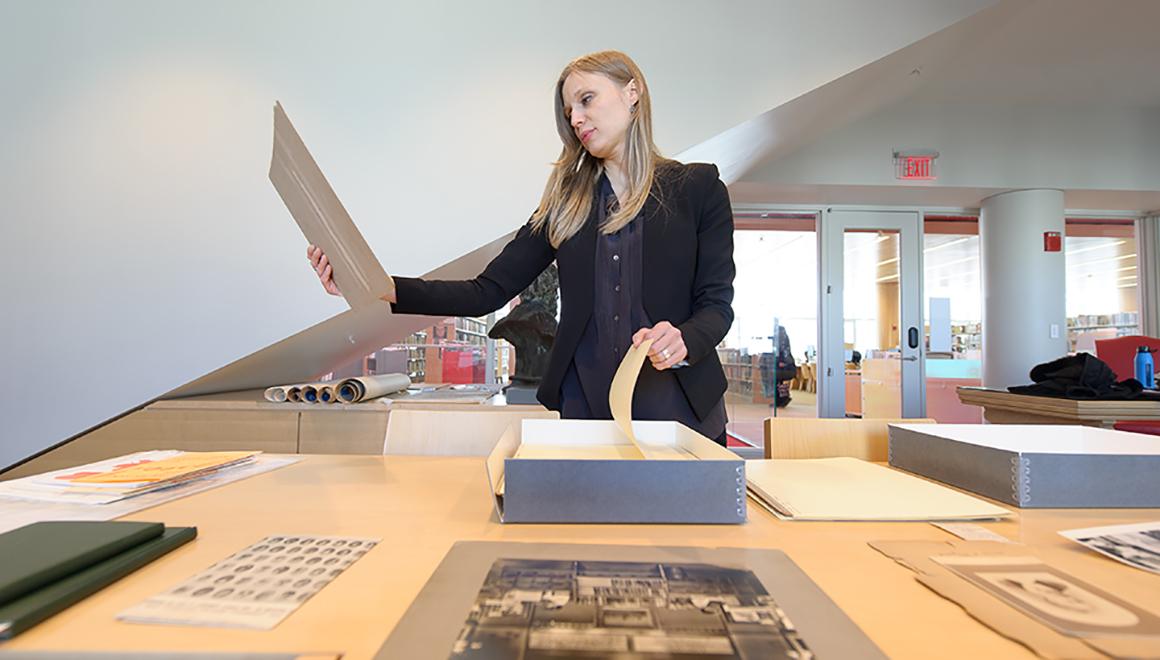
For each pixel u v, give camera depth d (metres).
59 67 2.21
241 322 2.22
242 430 2.18
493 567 0.44
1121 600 0.39
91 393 2.21
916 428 0.87
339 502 0.66
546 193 1.15
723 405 1.10
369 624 0.36
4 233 2.21
